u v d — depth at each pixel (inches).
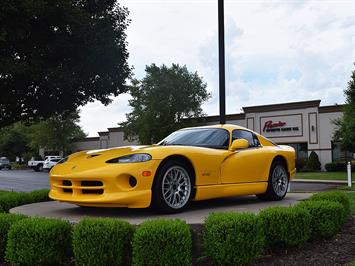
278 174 261.3
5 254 171.3
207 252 154.2
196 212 202.8
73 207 231.5
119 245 147.9
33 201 270.2
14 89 345.1
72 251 159.2
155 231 141.4
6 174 1496.1
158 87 1493.6
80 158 209.0
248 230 152.3
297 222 171.3
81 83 364.2
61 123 2094.0
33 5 297.6
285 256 166.9
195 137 235.5
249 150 238.8
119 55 381.1
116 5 399.9
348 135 984.3
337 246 176.9
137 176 180.1
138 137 1584.6
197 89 1526.8
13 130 2554.1
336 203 194.1
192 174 201.6
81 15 344.8
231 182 220.8
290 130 1312.7
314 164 1226.6
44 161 1808.6
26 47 331.9
